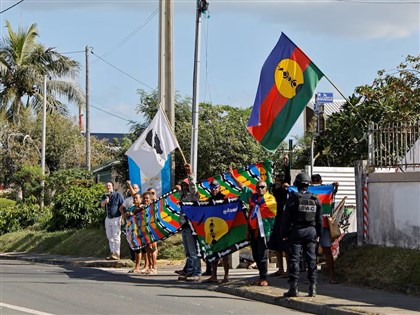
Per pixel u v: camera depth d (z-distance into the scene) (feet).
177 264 65.31
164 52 67.82
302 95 54.03
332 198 48.06
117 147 146.00
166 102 67.72
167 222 57.26
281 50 54.80
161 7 67.97
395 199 47.67
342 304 39.34
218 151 90.84
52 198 105.19
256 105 55.52
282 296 42.27
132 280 52.95
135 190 59.88
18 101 150.92
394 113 69.26
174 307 39.50
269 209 46.88
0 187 150.20
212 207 50.47
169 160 65.67
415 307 38.24
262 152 92.17
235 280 50.47
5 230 101.60
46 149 151.53
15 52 150.82
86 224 88.12
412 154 48.11
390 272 44.86
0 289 46.57
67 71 155.74
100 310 38.06
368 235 49.70
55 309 38.22
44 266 67.10
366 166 50.11
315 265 42.29
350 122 71.87
